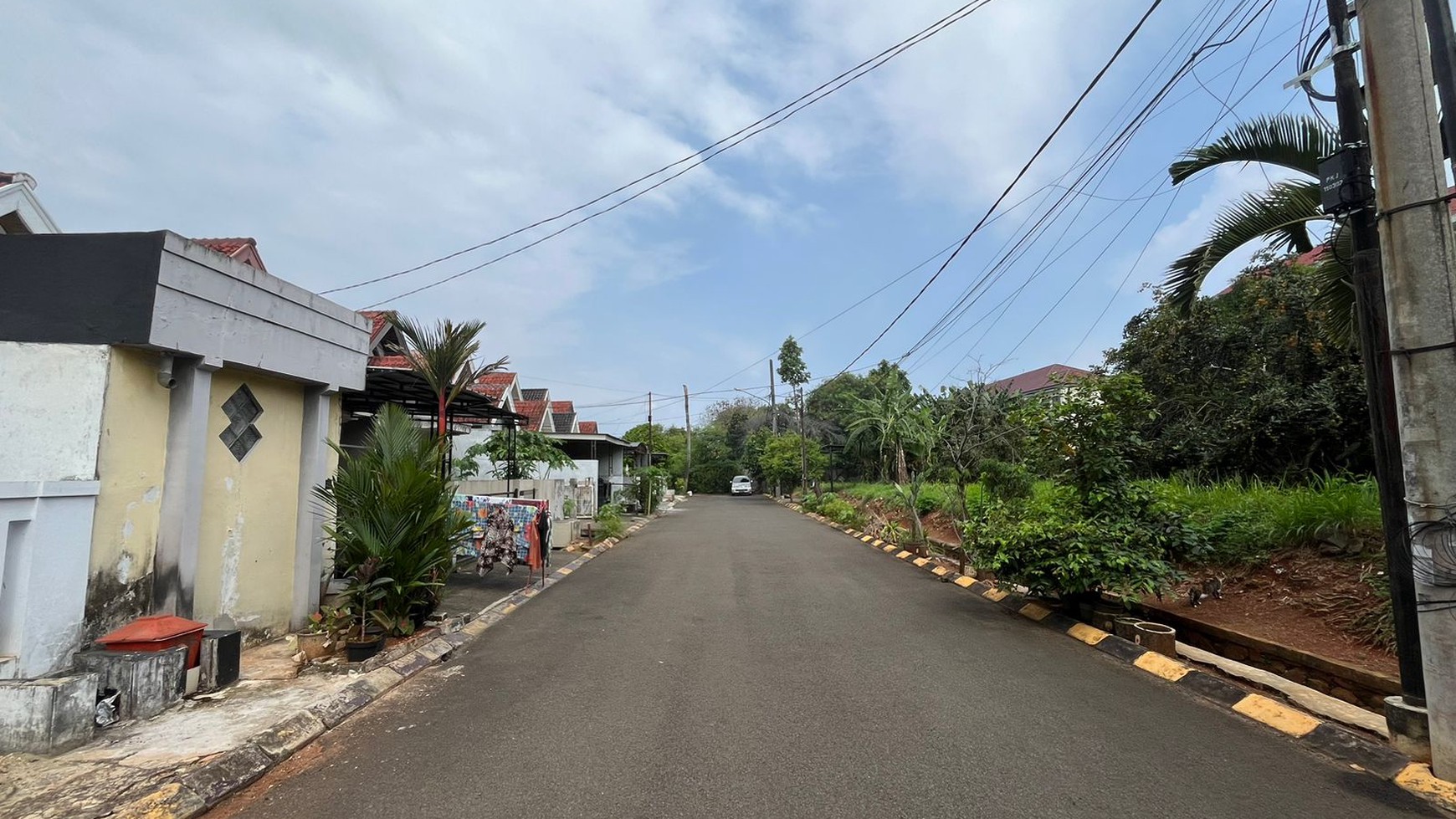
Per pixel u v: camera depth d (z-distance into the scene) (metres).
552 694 5.35
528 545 10.24
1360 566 6.63
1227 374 12.36
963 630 7.27
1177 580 6.86
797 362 48.16
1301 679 5.62
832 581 10.48
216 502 6.27
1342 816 3.34
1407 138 3.88
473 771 3.97
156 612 5.45
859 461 33.03
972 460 12.39
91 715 4.31
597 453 28.31
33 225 9.13
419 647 6.52
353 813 3.50
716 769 3.92
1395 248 3.91
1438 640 3.67
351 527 6.48
